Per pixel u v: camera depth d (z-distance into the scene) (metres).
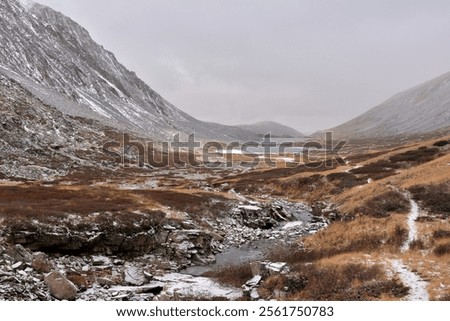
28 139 88.56
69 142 101.44
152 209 38.81
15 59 164.50
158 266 30.81
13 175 67.62
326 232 37.94
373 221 37.31
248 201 52.44
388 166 67.25
